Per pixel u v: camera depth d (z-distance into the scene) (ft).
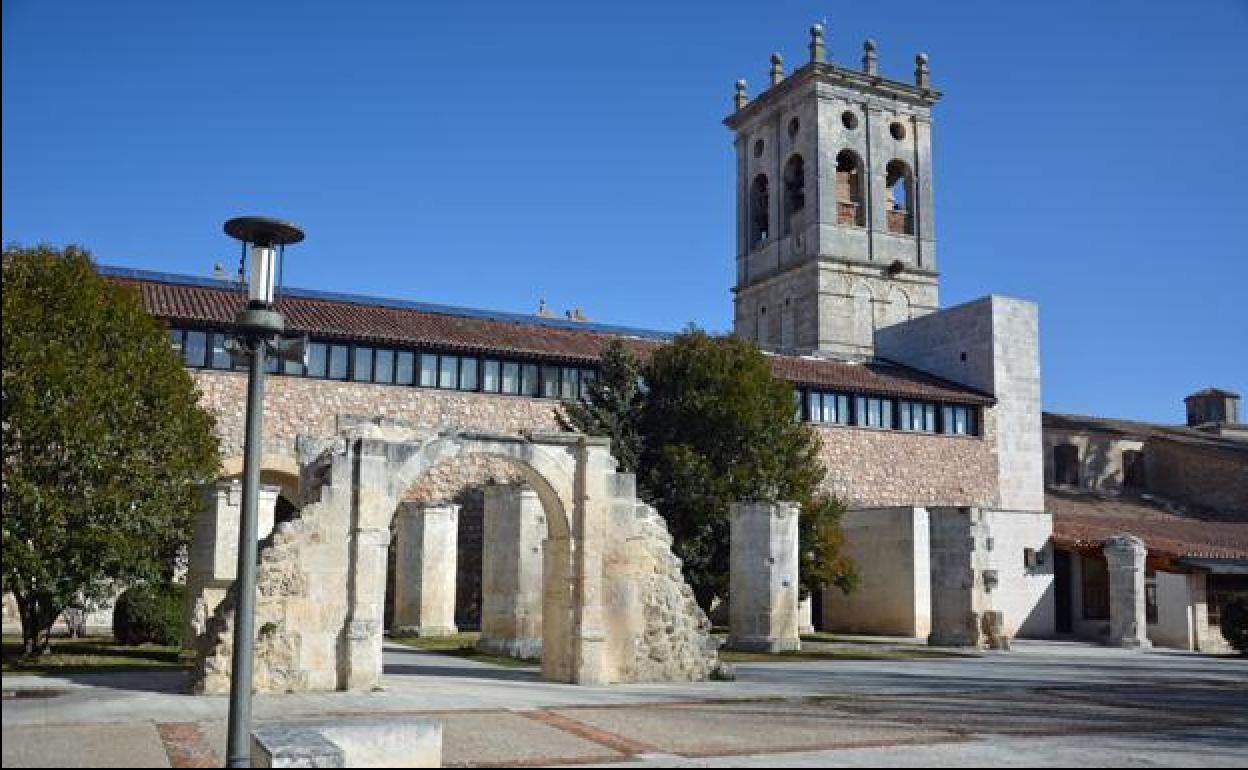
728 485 128.26
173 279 143.02
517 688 70.95
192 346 124.67
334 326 134.51
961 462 175.11
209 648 63.67
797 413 160.45
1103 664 106.63
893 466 169.27
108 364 78.79
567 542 76.38
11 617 107.55
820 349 208.13
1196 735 56.95
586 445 76.89
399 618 126.72
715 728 55.21
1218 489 200.54
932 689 77.36
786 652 109.60
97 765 40.09
